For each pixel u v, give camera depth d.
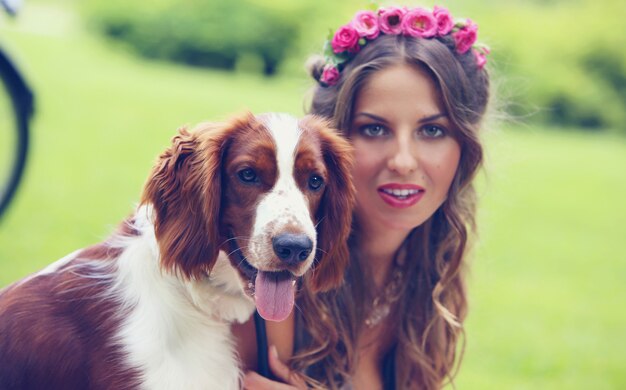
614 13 18.86
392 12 2.99
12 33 13.66
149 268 2.69
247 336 2.97
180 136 2.70
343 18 15.77
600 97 17.88
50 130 9.04
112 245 2.79
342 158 2.79
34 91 5.61
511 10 19.27
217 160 2.62
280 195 2.57
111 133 9.38
